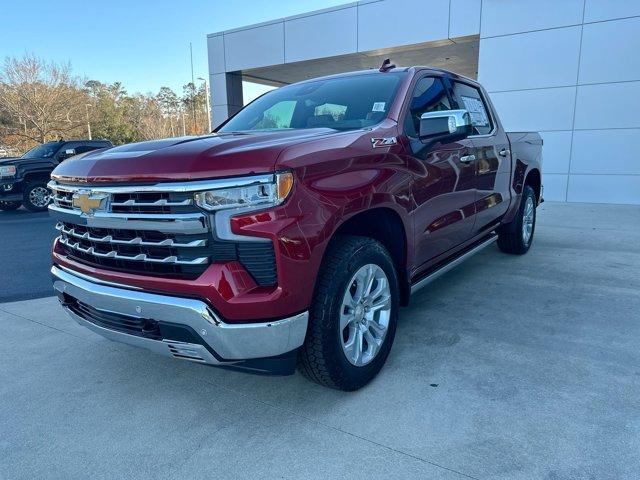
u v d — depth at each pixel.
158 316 2.32
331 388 2.71
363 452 2.27
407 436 2.38
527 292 4.48
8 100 41.06
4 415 2.71
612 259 5.66
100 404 2.80
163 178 2.21
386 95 3.33
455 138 3.49
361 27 14.04
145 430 2.53
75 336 3.85
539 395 2.69
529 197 5.82
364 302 2.76
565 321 3.76
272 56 15.91
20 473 2.22
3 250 7.52
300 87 3.95
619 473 2.07
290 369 2.40
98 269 2.57
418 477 2.09
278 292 2.20
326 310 2.46
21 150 44.31
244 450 2.33
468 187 3.89
